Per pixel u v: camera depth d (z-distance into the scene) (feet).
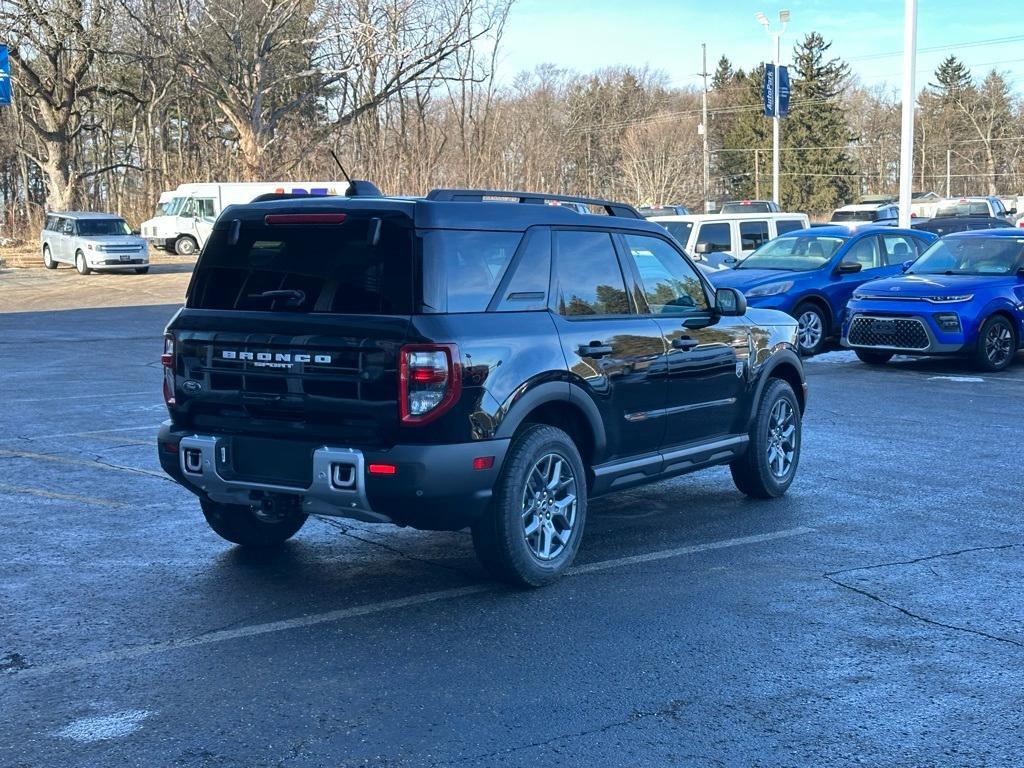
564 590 19.56
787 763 12.98
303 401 18.19
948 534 23.29
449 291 18.01
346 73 154.40
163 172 183.52
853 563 21.17
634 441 21.71
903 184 79.36
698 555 21.76
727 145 313.94
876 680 15.47
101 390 43.65
